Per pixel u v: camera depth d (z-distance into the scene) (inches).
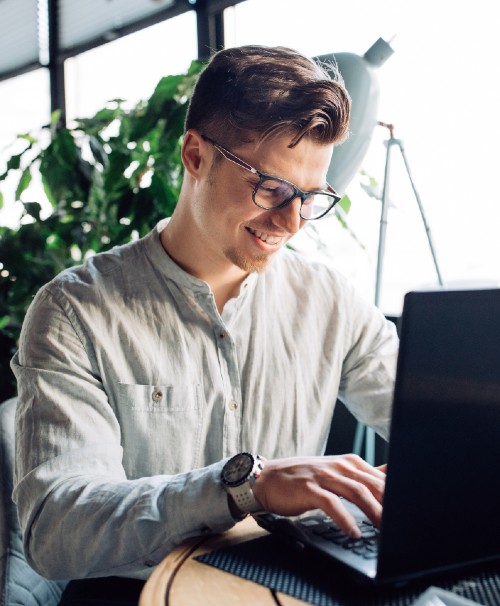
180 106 75.7
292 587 25.3
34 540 32.7
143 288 43.1
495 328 22.6
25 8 140.1
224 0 102.7
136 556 30.7
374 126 58.4
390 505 22.2
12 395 82.7
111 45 123.7
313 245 78.2
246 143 38.2
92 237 87.0
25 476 34.6
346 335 49.4
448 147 76.7
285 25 93.7
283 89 37.8
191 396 42.7
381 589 25.2
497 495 23.8
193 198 41.8
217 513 29.8
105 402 39.1
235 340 45.0
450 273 77.4
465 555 23.9
